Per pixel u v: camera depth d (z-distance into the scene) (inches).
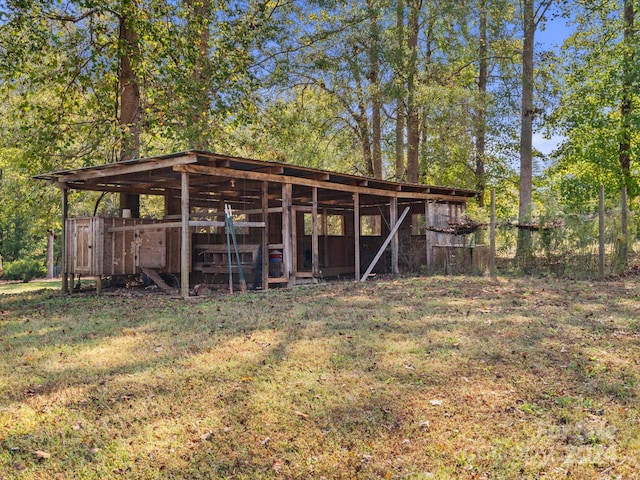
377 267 731.4
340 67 835.4
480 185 1039.0
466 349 226.4
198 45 624.7
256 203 669.3
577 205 876.0
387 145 1100.5
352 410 161.5
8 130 704.4
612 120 772.0
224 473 128.7
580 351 221.9
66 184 505.4
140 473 128.7
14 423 155.7
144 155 772.6
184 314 327.3
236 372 197.8
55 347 243.6
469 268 611.2
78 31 585.0
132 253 481.1
